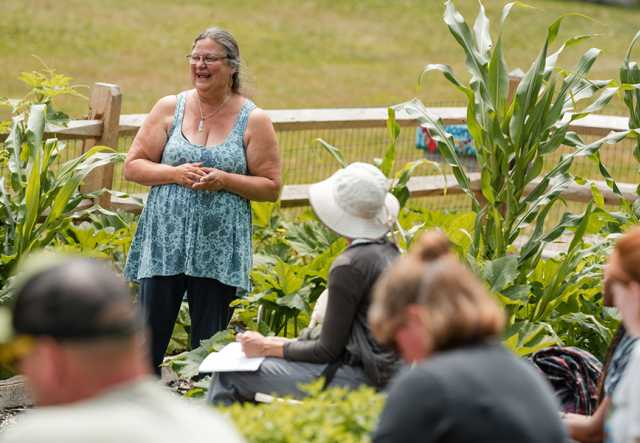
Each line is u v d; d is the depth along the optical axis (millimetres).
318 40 40250
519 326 10328
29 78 12258
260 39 39312
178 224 10586
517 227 11383
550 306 10992
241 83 10891
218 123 10750
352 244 7988
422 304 5359
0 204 11508
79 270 4434
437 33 43562
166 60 34375
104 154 11578
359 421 6500
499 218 11250
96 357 4344
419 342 5465
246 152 10797
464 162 18078
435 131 11562
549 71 11516
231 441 4562
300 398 8094
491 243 11531
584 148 11430
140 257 10859
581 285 11234
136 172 10703
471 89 11547
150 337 10781
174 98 10898
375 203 7969
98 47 34531
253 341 8266
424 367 5188
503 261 10617
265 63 35781
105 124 13203
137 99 29031
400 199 12031
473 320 5250
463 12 45906
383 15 45531
